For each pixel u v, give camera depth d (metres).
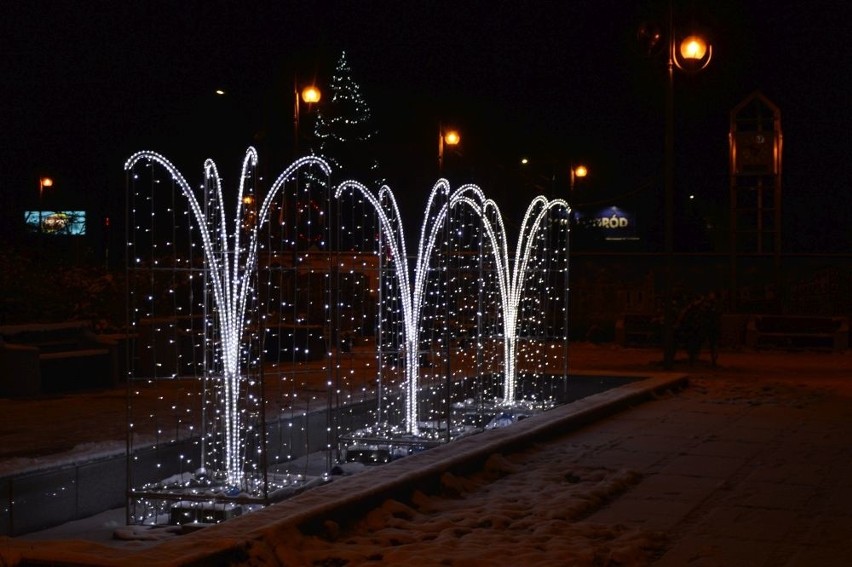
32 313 20.75
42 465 10.09
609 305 34.59
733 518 8.55
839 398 17.38
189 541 6.68
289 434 13.72
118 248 33.94
